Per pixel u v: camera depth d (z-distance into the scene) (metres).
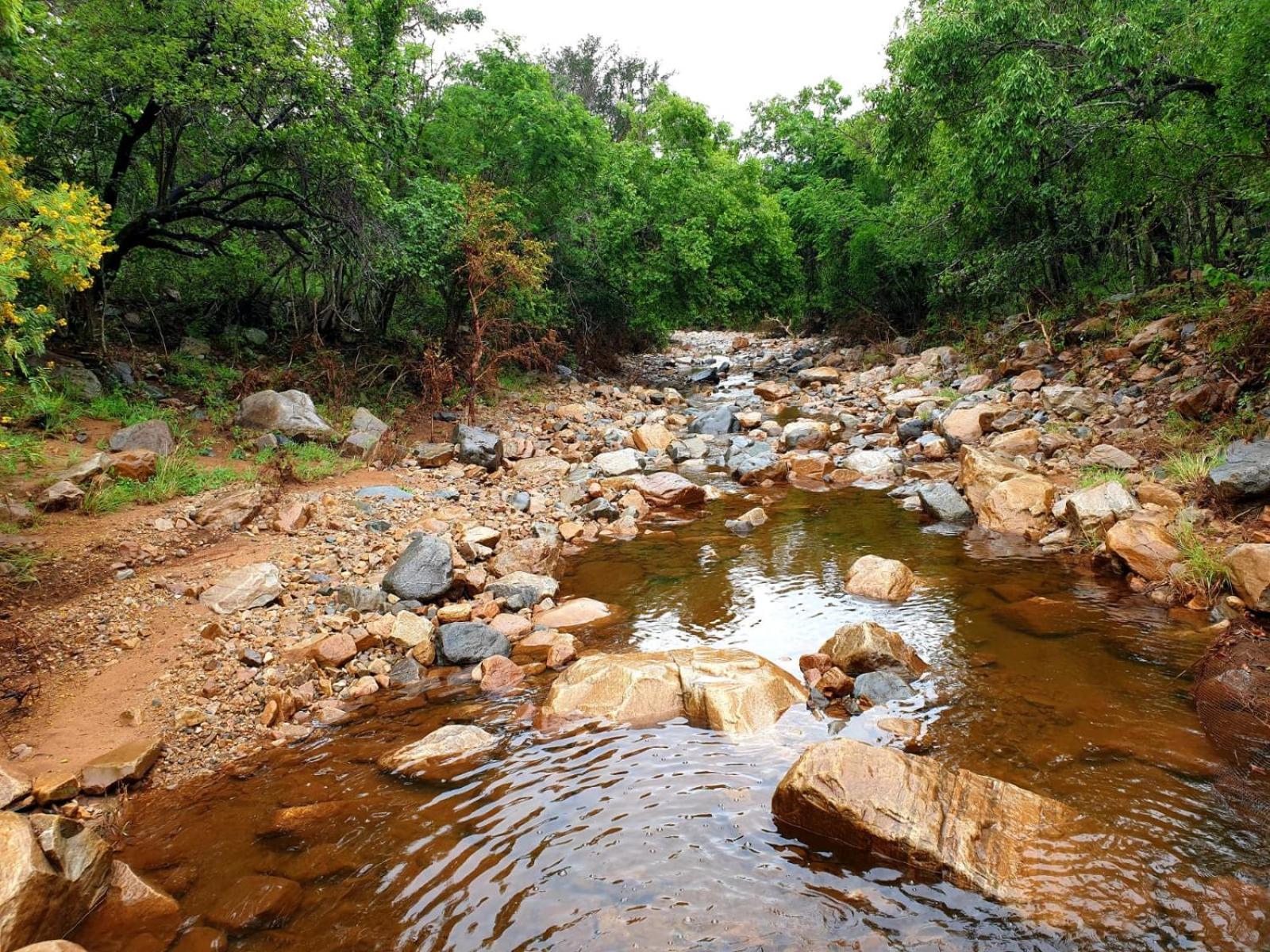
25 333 6.01
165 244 12.62
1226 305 11.05
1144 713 4.80
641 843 3.83
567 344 21.36
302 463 10.23
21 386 9.61
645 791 4.27
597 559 8.66
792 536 9.16
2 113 9.48
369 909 3.46
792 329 36.34
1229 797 3.93
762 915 3.31
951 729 4.72
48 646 5.62
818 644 6.18
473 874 3.66
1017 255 16.92
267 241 15.19
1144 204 15.15
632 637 6.50
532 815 4.11
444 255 14.41
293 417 11.24
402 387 15.55
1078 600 6.71
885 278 25.64
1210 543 6.94
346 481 10.17
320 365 13.94
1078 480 9.36
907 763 3.90
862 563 7.50
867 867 3.58
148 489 8.28
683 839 3.84
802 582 7.59
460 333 17.69
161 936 3.31
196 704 5.27
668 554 8.72
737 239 24.64
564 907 3.42
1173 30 11.91
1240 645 5.48
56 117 10.41
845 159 33.00
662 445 14.39
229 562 7.23
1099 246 18.75
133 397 11.09
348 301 16.95
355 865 3.77
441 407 15.10
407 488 10.23
